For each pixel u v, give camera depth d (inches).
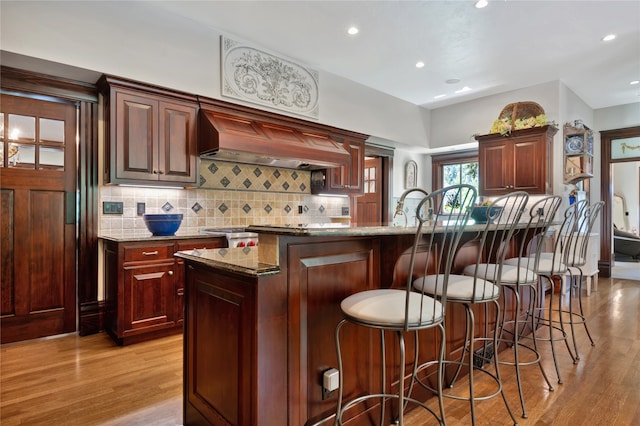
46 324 114.7
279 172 170.7
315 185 180.2
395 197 225.6
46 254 114.9
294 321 52.9
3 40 92.1
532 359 98.0
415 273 75.0
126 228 126.3
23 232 111.4
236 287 52.1
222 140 120.0
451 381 82.8
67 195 118.0
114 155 110.4
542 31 130.5
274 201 168.6
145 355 100.3
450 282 69.7
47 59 98.2
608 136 220.2
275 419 50.1
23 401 75.5
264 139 133.0
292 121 153.7
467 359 88.5
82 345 107.9
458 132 213.9
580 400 76.3
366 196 228.7
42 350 103.7
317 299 56.7
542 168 169.5
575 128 181.9
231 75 134.6
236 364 51.8
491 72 168.2
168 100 120.9
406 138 209.5
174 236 117.4
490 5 114.0
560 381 84.4
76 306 119.5
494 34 132.6
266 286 49.0
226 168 152.3
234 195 154.6
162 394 78.7
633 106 211.9
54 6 99.3
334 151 156.5
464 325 88.8
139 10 114.0
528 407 73.5
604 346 107.3
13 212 110.0
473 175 230.7
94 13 105.7
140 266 109.9
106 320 118.3
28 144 111.7
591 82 181.0
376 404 66.4
